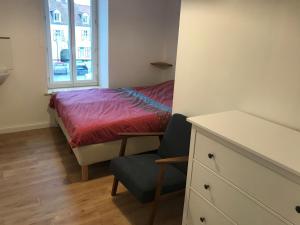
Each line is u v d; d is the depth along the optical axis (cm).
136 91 390
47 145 327
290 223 109
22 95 363
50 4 378
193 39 203
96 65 444
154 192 175
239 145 124
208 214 154
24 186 240
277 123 155
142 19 421
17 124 370
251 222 127
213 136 142
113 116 270
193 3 197
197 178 159
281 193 110
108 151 257
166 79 461
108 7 386
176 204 223
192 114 215
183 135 207
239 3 165
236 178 131
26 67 355
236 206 134
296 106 145
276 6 146
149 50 444
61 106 313
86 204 219
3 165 275
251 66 165
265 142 126
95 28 425
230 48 176
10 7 327
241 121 156
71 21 400
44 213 206
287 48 145
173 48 434
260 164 118
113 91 385
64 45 406
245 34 165
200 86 204
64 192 234
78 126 244
